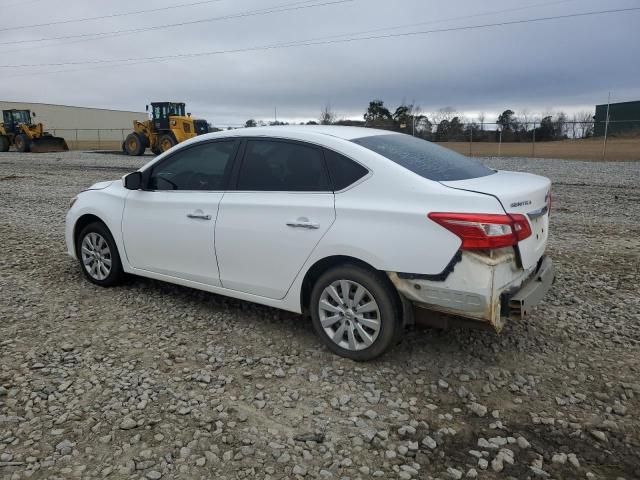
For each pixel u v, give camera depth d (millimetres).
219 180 4547
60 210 10922
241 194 4359
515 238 3398
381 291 3676
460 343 4234
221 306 5051
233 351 4117
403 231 3533
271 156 4289
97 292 5426
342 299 3902
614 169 19531
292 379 3693
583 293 5383
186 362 3943
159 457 2859
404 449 2941
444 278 3426
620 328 4512
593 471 2779
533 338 4332
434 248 3434
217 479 2699
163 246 4895
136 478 2693
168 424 3152
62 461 2820
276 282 4195
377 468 2797
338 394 3504
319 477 2721
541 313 4840
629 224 9031
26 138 36250
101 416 3223
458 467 2814
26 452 2889
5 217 10000
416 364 3896
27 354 4004
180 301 5176
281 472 2754
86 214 5551
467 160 4539
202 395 3480
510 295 3457
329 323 3994
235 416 3244
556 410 3336
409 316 3721
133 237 5121
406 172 3676
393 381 3656
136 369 3822
